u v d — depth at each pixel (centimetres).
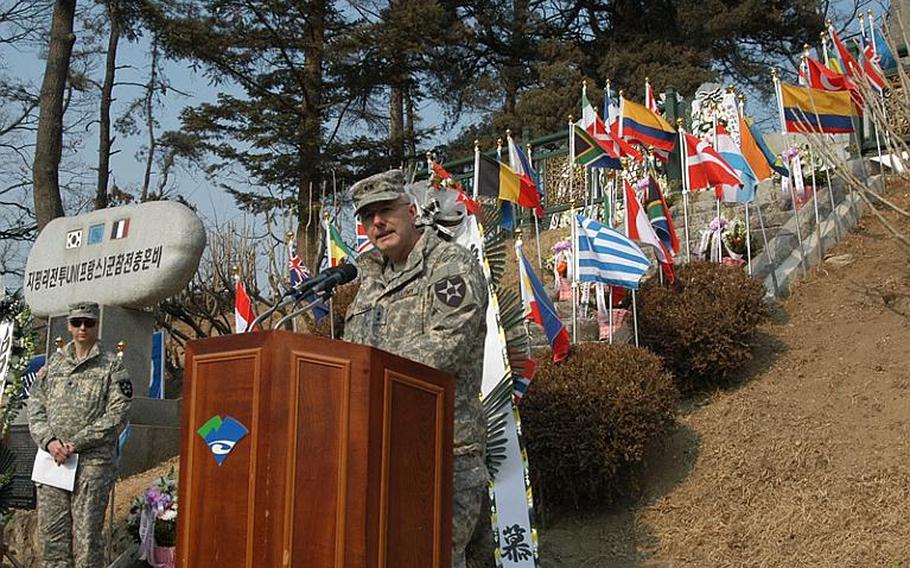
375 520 379
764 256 1195
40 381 770
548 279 1416
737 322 978
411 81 2706
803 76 1245
